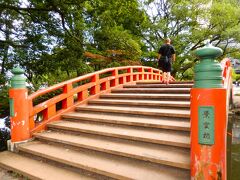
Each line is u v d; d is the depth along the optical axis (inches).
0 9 434.6
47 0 423.2
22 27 488.4
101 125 220.5
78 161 165.2
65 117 248.4
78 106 268.2
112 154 168.7
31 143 211.6
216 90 114.3
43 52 474.9
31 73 463.8
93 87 304.2
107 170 148.5
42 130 231.3
